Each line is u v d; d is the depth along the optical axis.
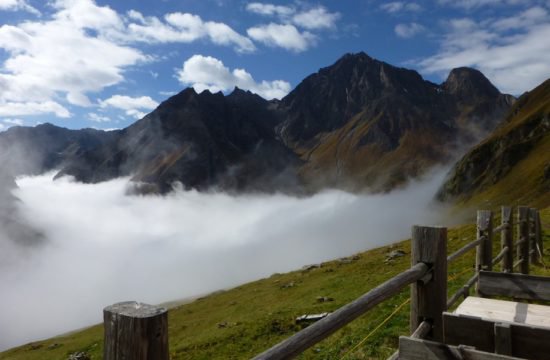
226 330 25.00
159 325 2.12
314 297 28.16
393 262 34.91
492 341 4.41
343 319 3.60
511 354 4.21
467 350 3.96
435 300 5.57
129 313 2.12
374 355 11.22
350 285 29.28
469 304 6.98
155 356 2.11
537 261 16.77
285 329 22.48
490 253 10.70
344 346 12.98
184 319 40.34
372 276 30.89
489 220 10.70
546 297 7.41
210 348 22.06
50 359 40.78
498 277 7.87
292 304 28.09
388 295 4.40
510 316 6.38
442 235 5.64
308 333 3.18
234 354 20.66
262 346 20.94
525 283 7.62
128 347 2.09
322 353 13.19
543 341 4.08
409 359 4.27
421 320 5.60
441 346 4.13
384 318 14.45
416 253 5.72
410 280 4.96
